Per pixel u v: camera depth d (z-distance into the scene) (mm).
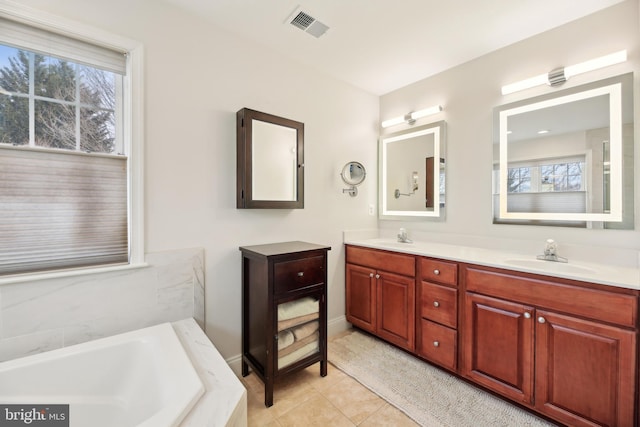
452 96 2455
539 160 1964
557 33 1880
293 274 1797
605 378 1306
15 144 1294
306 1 1648
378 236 3039
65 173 1401
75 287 1402
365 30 1931
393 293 2275
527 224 2020
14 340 1264
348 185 2760
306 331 1892
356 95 2824
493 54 2195
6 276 1266
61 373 1216
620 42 1651
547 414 1471
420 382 1871
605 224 1705
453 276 1883
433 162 2582
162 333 1461
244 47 2008
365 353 2262
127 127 1565
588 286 1353
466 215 2371
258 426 1493
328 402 1688
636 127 1613
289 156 2131
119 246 1554
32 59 1331
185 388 1055
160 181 1657
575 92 1814
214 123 1869
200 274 1808
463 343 1831
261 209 2121
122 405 1294
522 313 1568
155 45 1625
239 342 2004
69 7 1366
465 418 1538
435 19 1817
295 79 2314
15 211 1287
